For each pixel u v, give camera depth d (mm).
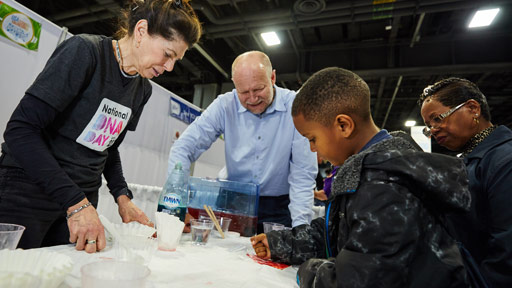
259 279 691
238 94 1488
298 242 903
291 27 4605
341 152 722
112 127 1079
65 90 881
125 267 476
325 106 678
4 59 1576
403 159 548
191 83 7020
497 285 813
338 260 532
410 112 8477
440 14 4594
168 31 940
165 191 1122
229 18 4531
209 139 1658
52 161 828
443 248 535
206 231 1005
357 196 559
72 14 4324
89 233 753
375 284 475
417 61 5242
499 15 4344
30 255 502
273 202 1601
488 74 5621
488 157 970
